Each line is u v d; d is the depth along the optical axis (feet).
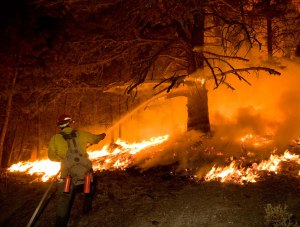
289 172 20.27
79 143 16.12
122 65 32.76
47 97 34.55
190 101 30.40
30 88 31.07
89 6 27.81
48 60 30.48
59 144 15.85
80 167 15.52
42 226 17.28
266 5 29.22
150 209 17.10
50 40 29.86
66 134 16.10
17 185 25.09
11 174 29.73
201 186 19.26
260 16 29.68
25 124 40.09
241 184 18.88
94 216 17.26
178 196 18.16
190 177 21.31
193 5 25.14
